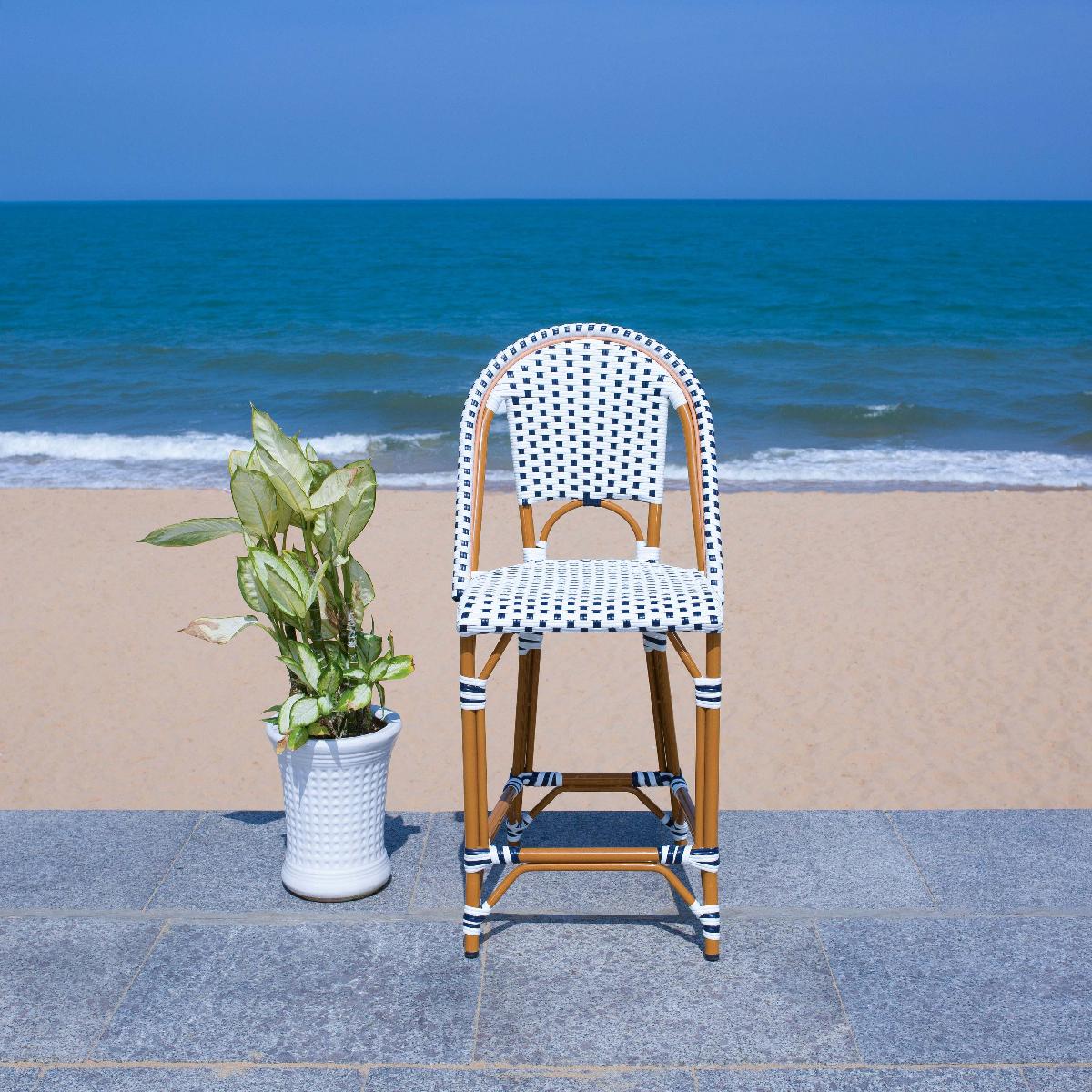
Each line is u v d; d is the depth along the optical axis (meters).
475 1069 2.10
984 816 3.01
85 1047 2.16
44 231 82.69
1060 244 63.72
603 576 2.51
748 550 9.47
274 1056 2.13
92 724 6.52
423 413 17.64
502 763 5.98
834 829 2.95
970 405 17.52
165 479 12.91
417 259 51.44
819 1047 2.15
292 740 2.43
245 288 38.03
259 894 2.67
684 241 66.06
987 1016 2.23
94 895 2.66
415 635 7.57
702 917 2.39
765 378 20.25
